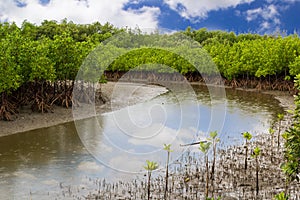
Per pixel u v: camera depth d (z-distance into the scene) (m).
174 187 10.49
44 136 16.80
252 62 40.00
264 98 32.81
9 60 18.31
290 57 35.19
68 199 9.73
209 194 9.91
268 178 11.03
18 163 12.88
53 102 22.52
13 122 18.94
